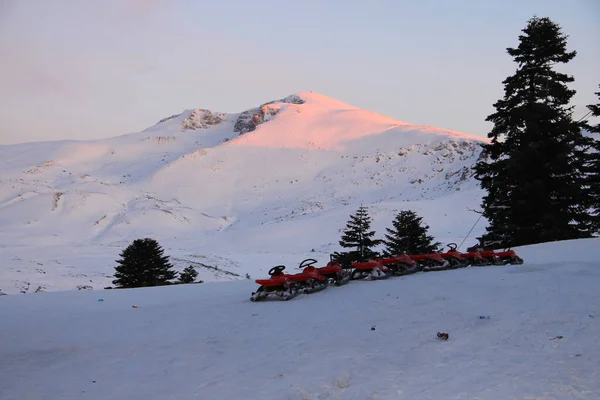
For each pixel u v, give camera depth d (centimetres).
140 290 1755
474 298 1080
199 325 1023
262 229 13100
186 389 631
